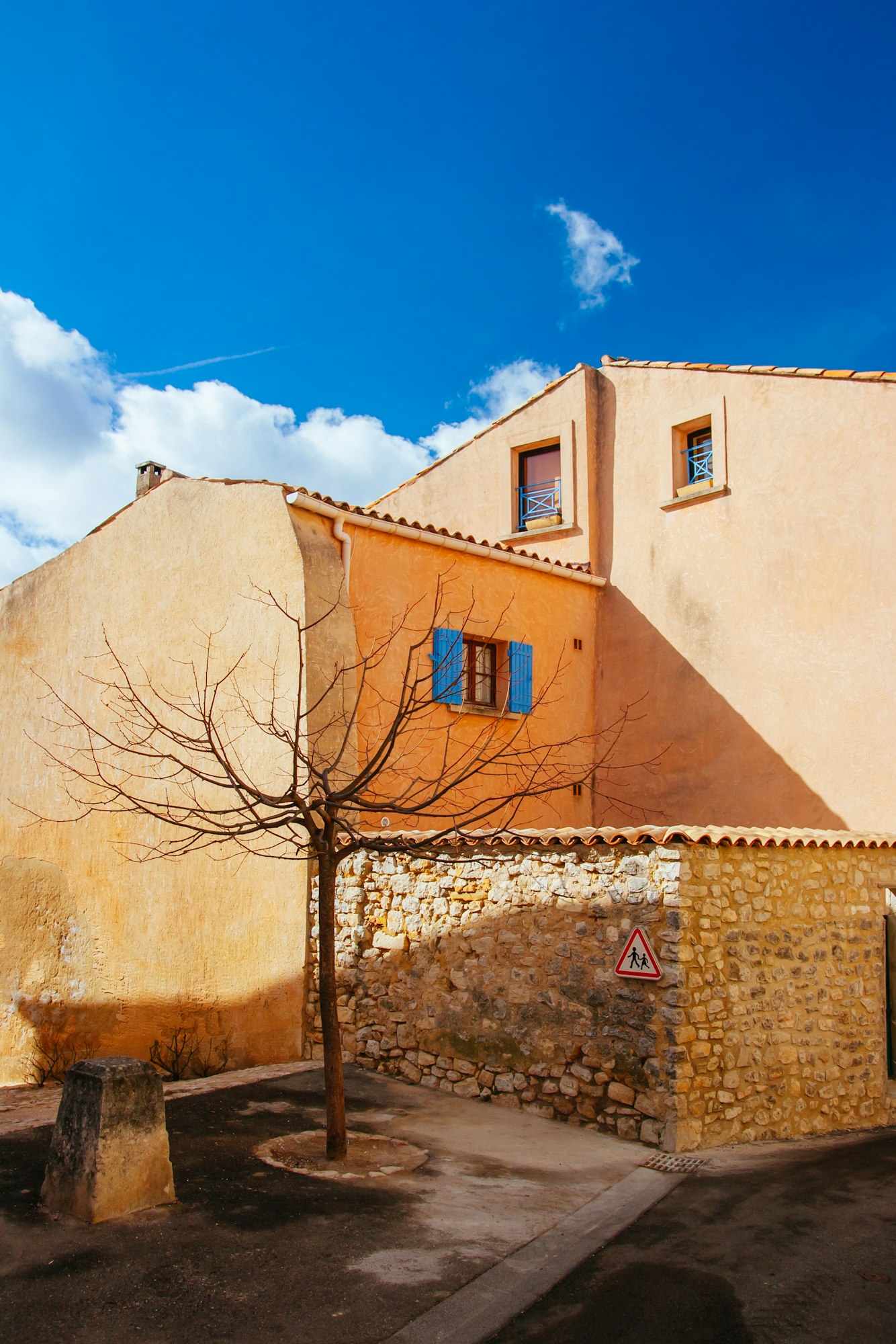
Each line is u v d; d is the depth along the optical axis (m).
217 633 10.66
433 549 11.69
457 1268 4.71
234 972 9.84
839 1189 6.16
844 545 11.63
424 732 11.13
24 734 13.39
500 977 7.91
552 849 7.68
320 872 6.39
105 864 11.78
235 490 10.70
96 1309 4.12
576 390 14.72
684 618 13.17
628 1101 6.98
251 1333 4.01
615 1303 4.46
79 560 12.96
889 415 11.35
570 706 13.45
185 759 10.84
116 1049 11.13
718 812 12.47
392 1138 6.72
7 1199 5.24
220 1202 5.33
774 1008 7.72
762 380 12.70
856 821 11.18
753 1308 4.45
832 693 11.56
